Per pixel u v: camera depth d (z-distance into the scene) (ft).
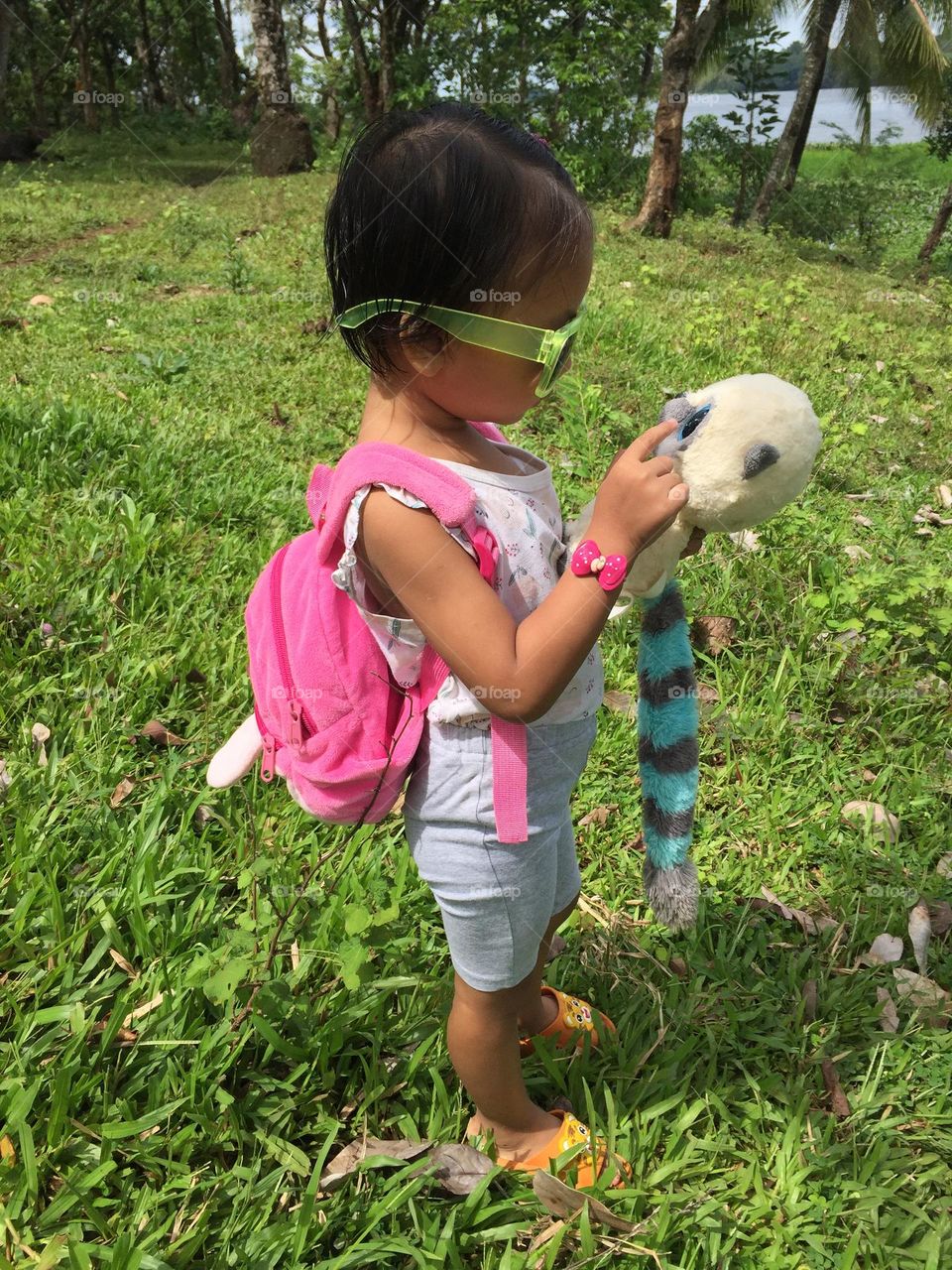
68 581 10.53
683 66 47.06
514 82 63.16
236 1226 5.35
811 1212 5.97
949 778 10.01
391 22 75.20
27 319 22.36
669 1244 5.77
